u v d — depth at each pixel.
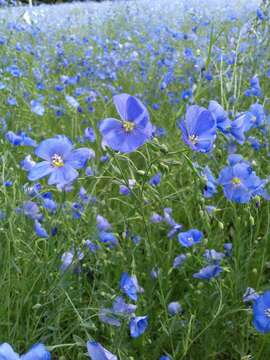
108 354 0.20
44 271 0.28
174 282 0.32
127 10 1.38
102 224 0.31
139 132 0.22
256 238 0.33
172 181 0.38
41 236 0.29
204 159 0.39
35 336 0.25
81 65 0.81
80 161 0.24
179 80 0.72
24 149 0.47
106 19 1.40
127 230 0.32
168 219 0.32
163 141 0.46
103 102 0.63
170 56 0.83
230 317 0.29
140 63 0.81
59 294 0.27
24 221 0.30
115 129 0.22
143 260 0.33
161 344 0.27
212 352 0.29
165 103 0.64
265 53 0.59
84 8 1.81
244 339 0.29
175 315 0.27
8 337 0.25
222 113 0.28
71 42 1.02
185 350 0.25
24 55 0.81
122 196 0.39
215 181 0.29
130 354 0.27
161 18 1.45
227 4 1.51
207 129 0.24
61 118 0.59
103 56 0.83
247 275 0.30
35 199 0.33
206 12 1.35
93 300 0.28
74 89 0.69
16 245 0.29
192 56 0.73
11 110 0.54
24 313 0.28
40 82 0.68
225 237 0.35
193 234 0.30
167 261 0.32
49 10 1.80
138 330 0.24
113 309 0.25
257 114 0.36
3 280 0.27
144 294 0.30
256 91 0.44
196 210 0.37
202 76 0.54
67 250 0.29
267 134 0.39
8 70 0.64
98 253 0.29
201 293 0.29
